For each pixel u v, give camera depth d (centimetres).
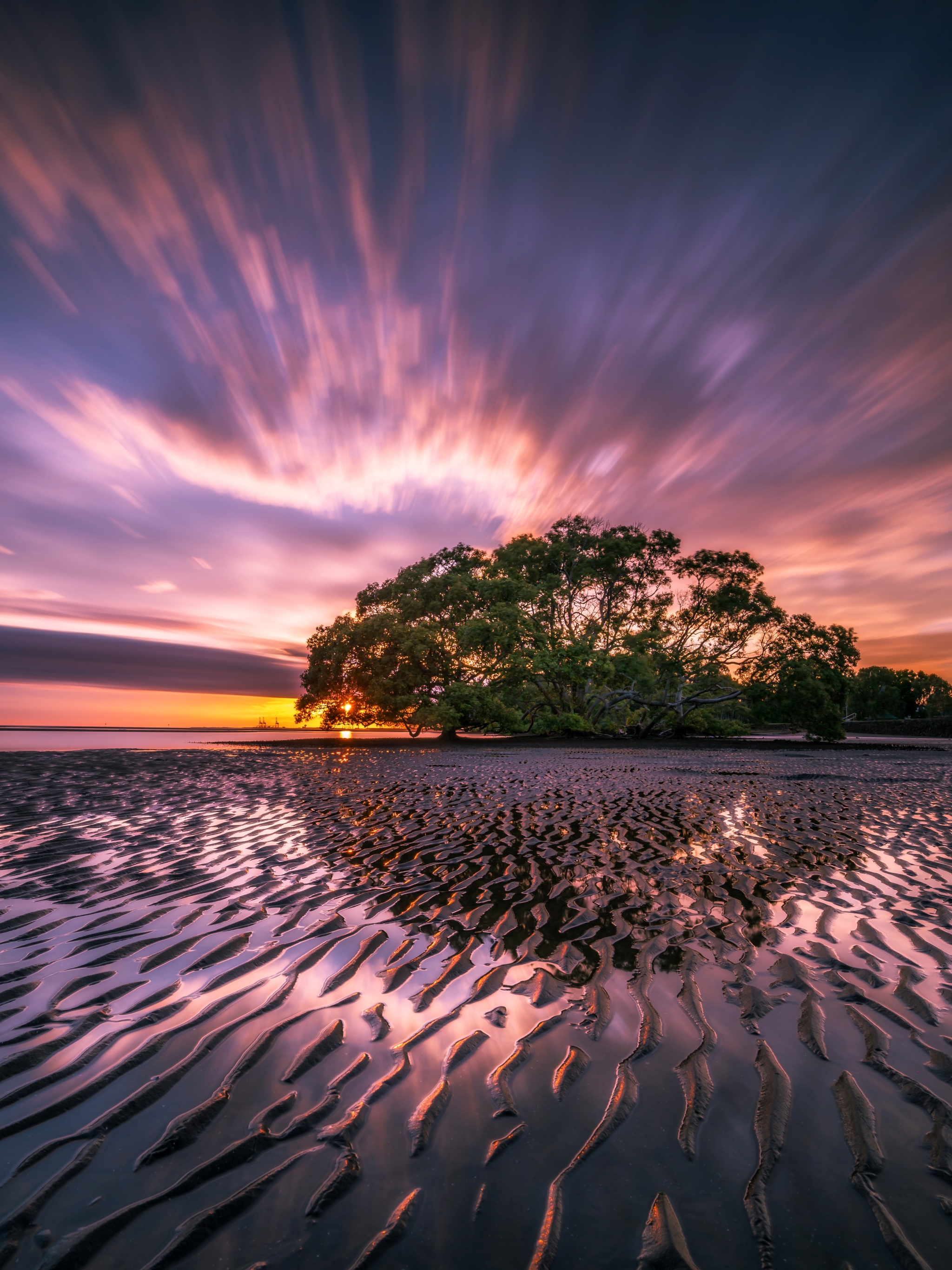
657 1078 239
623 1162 191
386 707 3203
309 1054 257
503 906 465
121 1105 220
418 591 3684
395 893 498
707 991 321
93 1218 168
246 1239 162
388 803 988
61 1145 198
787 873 562
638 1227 166
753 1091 230
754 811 928
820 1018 291
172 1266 153
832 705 3191
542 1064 250
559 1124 210
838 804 1008
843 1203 175
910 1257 156
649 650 3781
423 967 352
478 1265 153
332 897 486
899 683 8281
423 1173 187
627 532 4056
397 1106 221
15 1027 278
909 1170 189
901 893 503
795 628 3375
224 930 410
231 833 737
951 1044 267
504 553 4059
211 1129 207
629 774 1490
